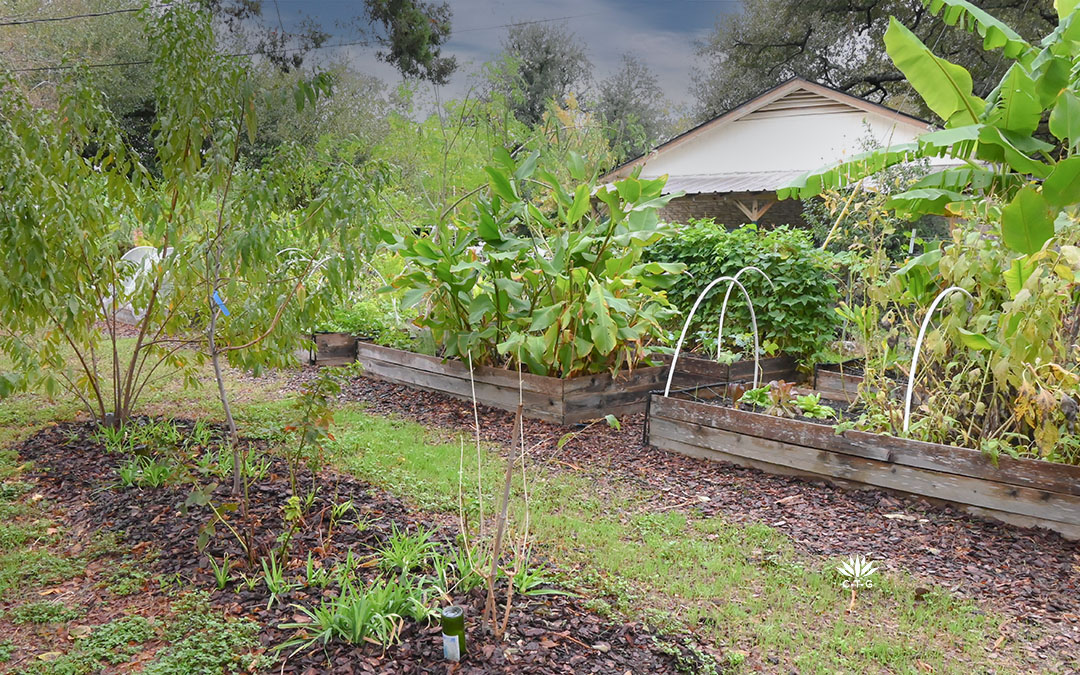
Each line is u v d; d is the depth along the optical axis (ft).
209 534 9.90
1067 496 12.28
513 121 38.47
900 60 17.67
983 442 13.01
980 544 12.16
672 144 61.52
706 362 23.26
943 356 14.93
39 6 75.92
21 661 8.36
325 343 27.20
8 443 16.74
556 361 20.27
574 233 20.27
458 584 9.81
